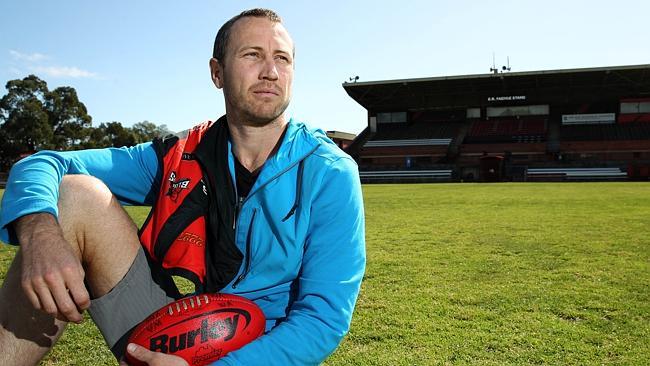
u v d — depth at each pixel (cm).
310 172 209
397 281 602
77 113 7625
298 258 210
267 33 217
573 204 1756
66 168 218
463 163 5422
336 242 205
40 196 188
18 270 192
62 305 172
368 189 3325
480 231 1074
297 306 203
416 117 6500
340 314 200
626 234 1013
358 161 6069
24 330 193
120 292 211
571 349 377
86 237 203
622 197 2092
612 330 421
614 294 537
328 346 196
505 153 5438
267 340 185
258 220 210
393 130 6347
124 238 211
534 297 526
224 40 223
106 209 206
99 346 390
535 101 5903
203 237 219
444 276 631
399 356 363
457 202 1933
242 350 181
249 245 212
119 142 8075
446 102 6062
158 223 217
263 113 213
